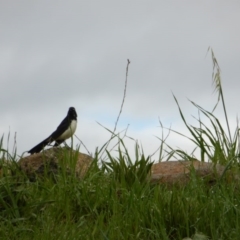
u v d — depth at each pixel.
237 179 10.53
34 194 9.90
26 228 8.95
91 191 10.02
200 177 10.73
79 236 8.52
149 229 8.59
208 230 8.72
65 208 9.56
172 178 10.89
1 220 9.38
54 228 8.91
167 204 9.04
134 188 10.00
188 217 8.87
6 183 9.76
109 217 9.41
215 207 8.95
